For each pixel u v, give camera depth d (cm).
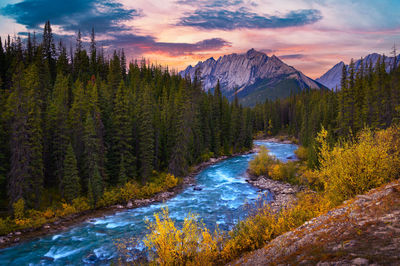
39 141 3378
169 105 6300
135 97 5697
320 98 12194
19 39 7862
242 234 1356
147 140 4359
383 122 5344
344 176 1335
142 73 10638
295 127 12300
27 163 3045
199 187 4472
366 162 1295
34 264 2061
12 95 3158
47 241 2481
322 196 1564
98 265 1988
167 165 5416
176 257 1178
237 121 8988
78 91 4350
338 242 805
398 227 754
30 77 4909
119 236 2548
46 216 3045
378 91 5909
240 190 4256
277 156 7250
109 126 4231
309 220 1224
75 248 2312
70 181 3331
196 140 6700
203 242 1268
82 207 3316
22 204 2877
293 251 923
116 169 4153
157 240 1194
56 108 3953
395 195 1009
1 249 2333
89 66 9244
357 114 5538
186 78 6250
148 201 3766
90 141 3566
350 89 5588
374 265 576
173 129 5509
